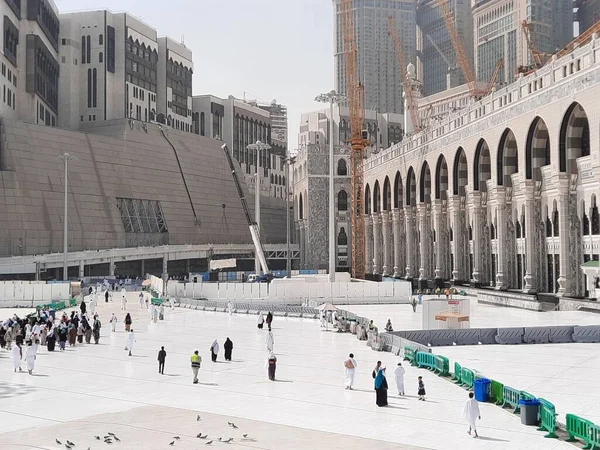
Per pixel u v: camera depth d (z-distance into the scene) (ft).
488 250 293.43
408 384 99.81
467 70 650.84
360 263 484.74
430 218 363.35
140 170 492.54
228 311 221.66
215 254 483.92
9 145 401.29
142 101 589.73
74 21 557.74
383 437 69.67
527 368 112.27
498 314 209.05
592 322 180.75
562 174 222.69
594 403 85.61
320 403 86.63
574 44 339.57
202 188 548.31
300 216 546.67
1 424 76.43
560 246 225.15
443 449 65.21
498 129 268.41
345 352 132.57
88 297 264.31
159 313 200.23
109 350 137.18
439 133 336.70
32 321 154.20
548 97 228.22
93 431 72.95
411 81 541.34
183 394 93.09
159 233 485.56
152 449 65.41
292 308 210.59
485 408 83.25
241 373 109.40
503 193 270.46
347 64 480.23
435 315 160.15
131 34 574.56
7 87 426.10
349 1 481.05
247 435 70.49
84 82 555.69
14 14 441.68
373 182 465.06
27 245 385.70
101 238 432.66
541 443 67.31
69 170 432.25
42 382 102.68
